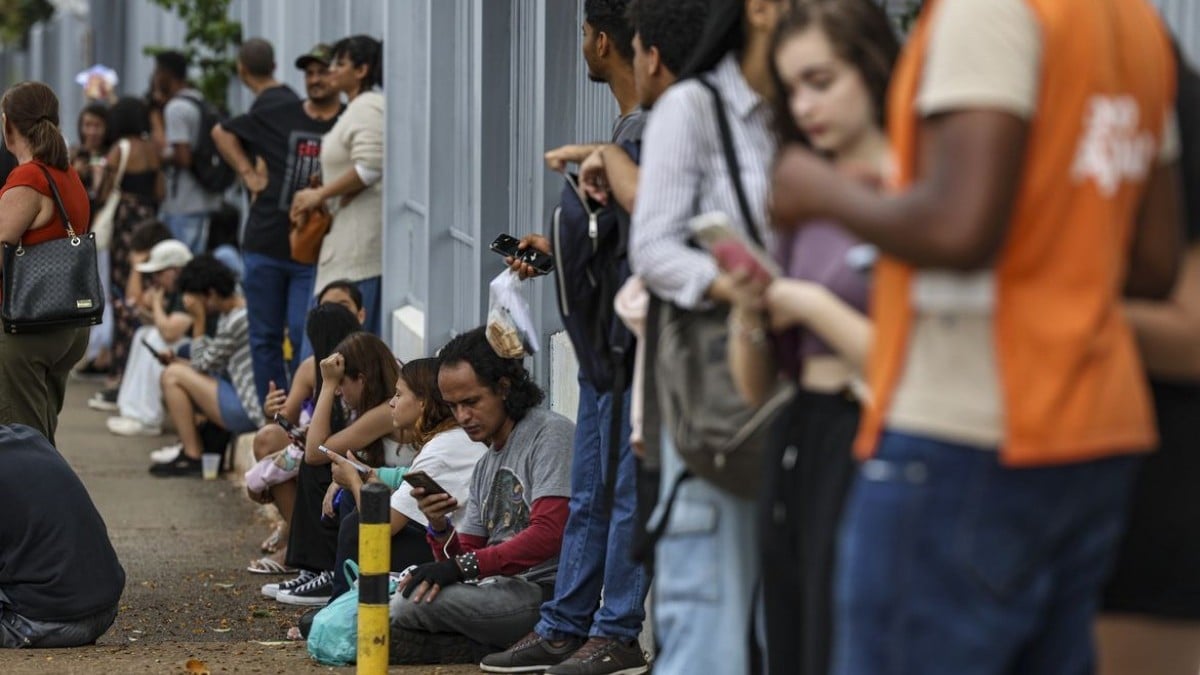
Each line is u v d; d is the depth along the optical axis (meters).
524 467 14.35
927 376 6.44
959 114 6.21
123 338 35.00
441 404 15.63
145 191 35.12
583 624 13.40
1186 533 7.48
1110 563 6.69
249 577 20.02
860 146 7.55
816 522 7.90
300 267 26.22
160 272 30.78
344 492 17.17
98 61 62.72
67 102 69.31
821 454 7.91
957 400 6.38
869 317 7.68
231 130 26.12
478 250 19.52
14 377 18.86
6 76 85.38
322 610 14.78
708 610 9.60
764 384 8.34
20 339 18.80
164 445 30.55
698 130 9.34
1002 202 6.16
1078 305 6.36
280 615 17.86
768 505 8.18
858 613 6.61
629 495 12.55
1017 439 6.30
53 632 15.42
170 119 34.47
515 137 19.14
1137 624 7.64
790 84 7.66
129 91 57.47
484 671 13.64
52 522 15.49
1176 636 7.66
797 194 6.67
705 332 9.19
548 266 14.14
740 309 8.09
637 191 10.17
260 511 24.59
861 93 7.46
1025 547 6.39
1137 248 7.03
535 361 17.73
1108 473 6.48
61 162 18.84
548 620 13.48
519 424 14.48
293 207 24.58
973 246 6.16
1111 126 6.47
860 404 7.83
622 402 11.22
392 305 24.83
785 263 8.24
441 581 14.03
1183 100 7.25
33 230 18.64
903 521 6.44
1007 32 6.25
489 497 14.59
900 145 6.54
